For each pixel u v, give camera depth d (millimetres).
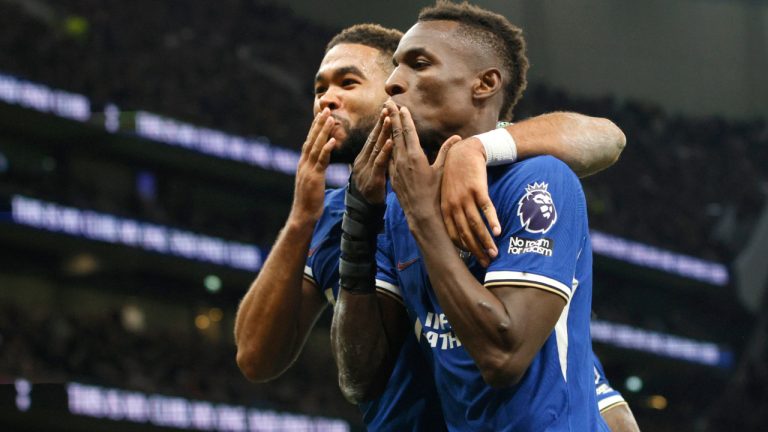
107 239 18609
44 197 17984
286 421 17781
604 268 24234
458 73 2660
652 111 29469
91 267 19594
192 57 23438
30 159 19359
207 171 20953
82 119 19016
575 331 2578
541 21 29172
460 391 2596
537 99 27688
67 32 22188
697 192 28047
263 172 21328
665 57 30531
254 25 26828
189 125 20297
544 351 2510
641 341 23922
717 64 31016
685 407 25266
